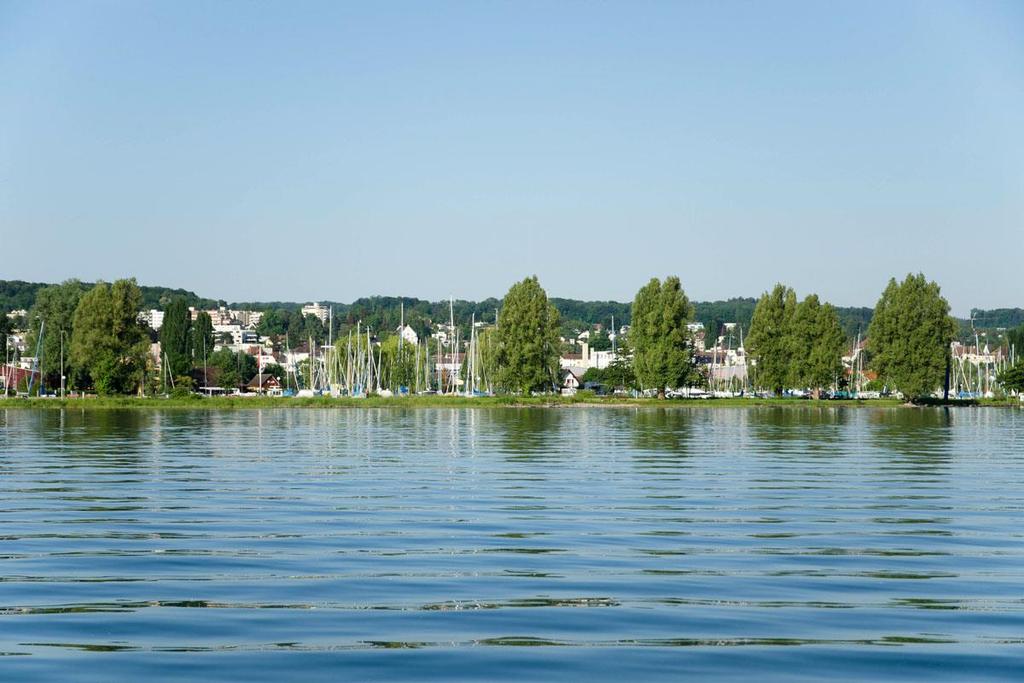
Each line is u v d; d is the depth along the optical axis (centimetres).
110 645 2116
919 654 2072
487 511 4038
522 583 2686
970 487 5050
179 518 3841
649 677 1923
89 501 4381
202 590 2602
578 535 3441
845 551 3173
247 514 3950
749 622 2308
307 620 2309
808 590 2627
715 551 3153
